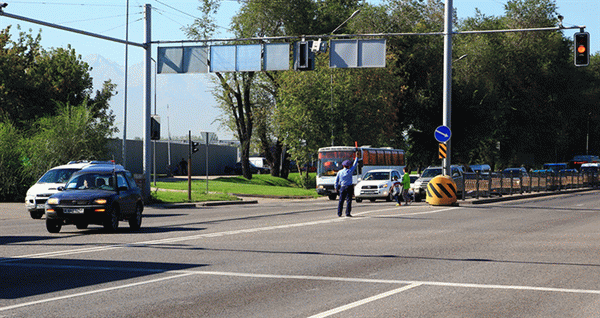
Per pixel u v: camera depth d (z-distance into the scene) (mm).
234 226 28906
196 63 50594
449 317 10648
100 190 26625
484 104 95688
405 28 93500
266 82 88125
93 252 19438
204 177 94062
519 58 103625
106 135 52000
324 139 78250
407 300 12094
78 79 72562
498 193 56562
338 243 21891
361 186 54625
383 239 23219
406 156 99938
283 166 99125
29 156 50094
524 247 20859
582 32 37406
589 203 49438
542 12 106688
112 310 11305
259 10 84250
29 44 73750
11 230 27859
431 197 45156
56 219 25812
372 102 81375
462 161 100188
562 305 11664
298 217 34688
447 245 21375
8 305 11734
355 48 47250
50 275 15180
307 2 86500
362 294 12719
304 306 11562
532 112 105625
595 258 18219
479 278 14703
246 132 90188
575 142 137000
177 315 10891
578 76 109312
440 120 97062
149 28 48344
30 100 70625
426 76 97375
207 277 14867
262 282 14172
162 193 55469
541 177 68188
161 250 19922
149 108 48656
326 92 77750
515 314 10891
